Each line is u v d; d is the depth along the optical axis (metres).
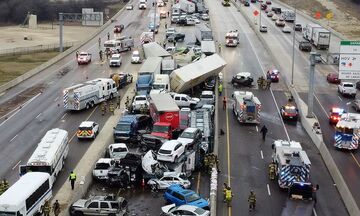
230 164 66.38
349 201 53.69
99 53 132.62
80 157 66.38
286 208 50.53
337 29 184.38
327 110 91.88
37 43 175.62
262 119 85.62
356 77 70.62
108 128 77.88
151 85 93.38
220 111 89.75
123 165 60.09
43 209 50.59
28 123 80.19
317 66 126.69
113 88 93.69
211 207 50.94
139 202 55.44
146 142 69.94
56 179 59.69
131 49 139.50
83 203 51.69
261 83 104.25
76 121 81.12
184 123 75.25
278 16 196.25
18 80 106.38
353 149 72.00
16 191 48.28
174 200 53.84
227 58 130.12
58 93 97.75
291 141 68.75
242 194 57.59
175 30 155.38
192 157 63.53
